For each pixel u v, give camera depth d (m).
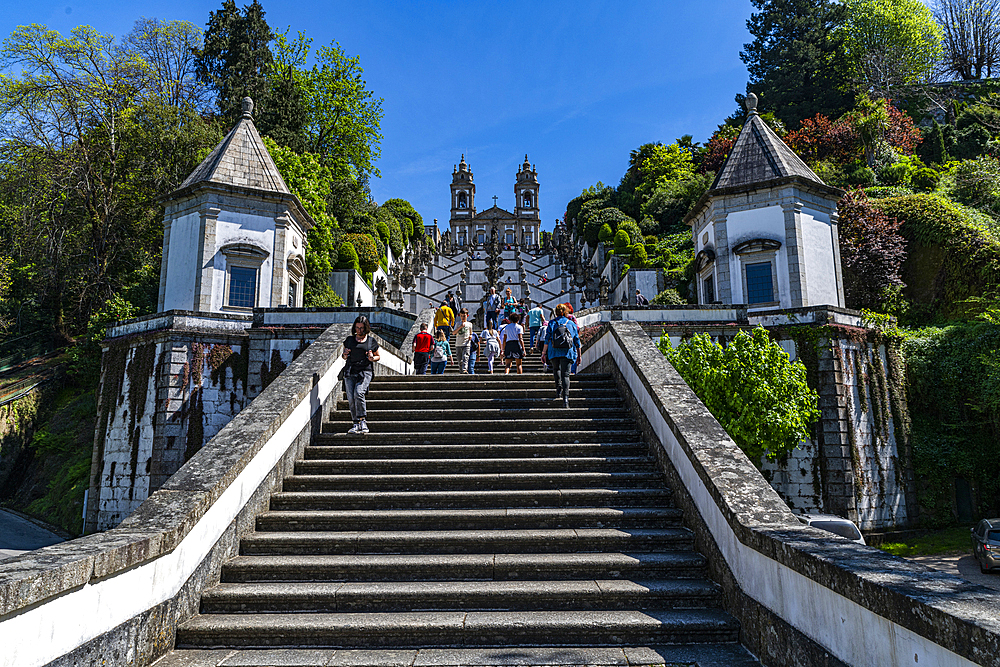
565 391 8.62
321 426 8.03
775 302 21.02
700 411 6.30
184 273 21.89
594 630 4.32
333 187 41.62
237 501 5.45
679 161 62.81
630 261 44.88
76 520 21.69
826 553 3.45
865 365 18.23
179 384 18.80
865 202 27.75
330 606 4.70
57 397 30.48
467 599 4.70
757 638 4.07
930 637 2.48
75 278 35.41
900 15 55.84
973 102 50.25
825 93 54.66
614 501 6.19
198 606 4.67
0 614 2.80
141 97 34.22
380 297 41.59
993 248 24.31
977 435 19.66
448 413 8.40
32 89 31.36
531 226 95.25
